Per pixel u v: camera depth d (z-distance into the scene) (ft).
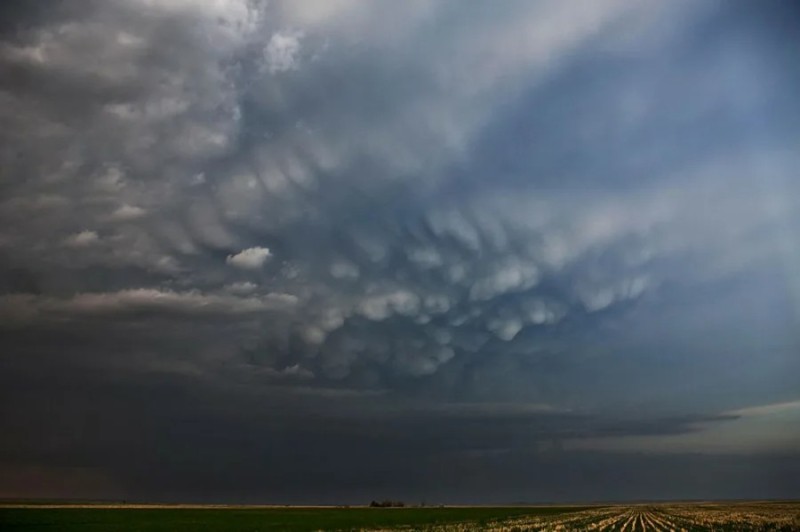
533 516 451.12
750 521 350.64
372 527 311.88
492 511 592.60
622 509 636.48
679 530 278.46
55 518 345.10
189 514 447.83
